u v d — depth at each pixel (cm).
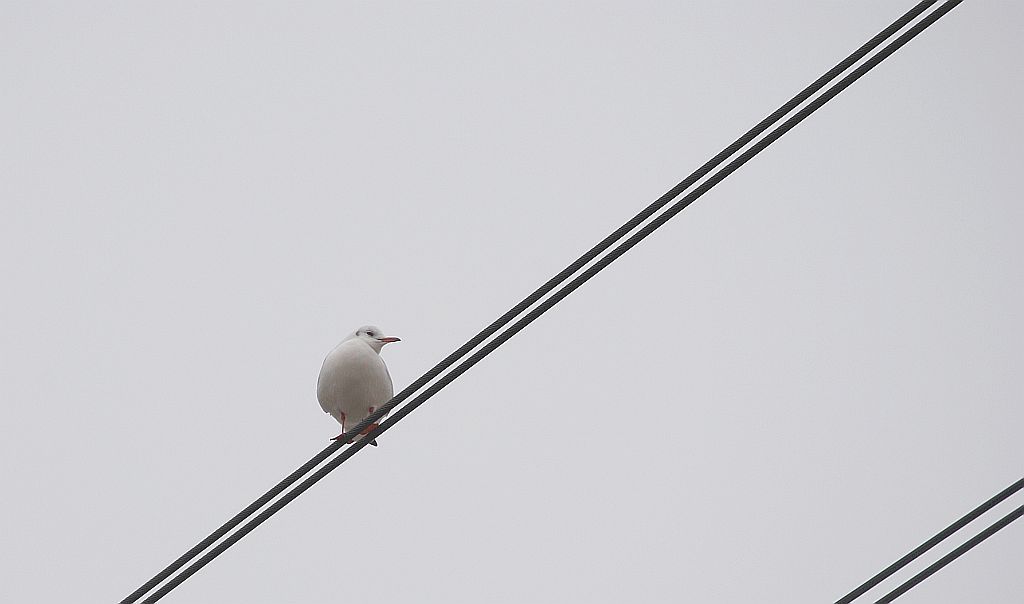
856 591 1124
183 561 1140
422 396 1102
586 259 1038
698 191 998
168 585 1139
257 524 1130
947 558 1126
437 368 1097
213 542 1138
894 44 942
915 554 1111
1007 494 1088
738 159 986
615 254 1030
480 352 1083
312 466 1137
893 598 1138
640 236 1023
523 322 1067
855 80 954
